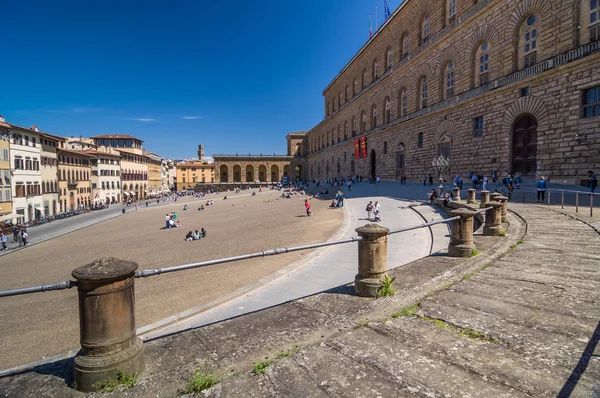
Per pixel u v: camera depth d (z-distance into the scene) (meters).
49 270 20.05
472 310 4.29
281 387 2.87
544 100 25.16
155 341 3.92
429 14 40.41
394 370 3.04
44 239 33.00
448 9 37.31
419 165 42.03
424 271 6.21
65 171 60.59
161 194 113.94
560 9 24.12
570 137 23.39
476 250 7.20
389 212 24.19
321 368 3.13
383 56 53.94
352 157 69.00
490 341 3.50
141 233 31.62
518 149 27.97
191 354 3.57
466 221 7.17
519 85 27.03
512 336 3.56
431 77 39.69
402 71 46.75
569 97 23.41
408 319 4.12
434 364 3.12
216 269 15.35
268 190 81.88
